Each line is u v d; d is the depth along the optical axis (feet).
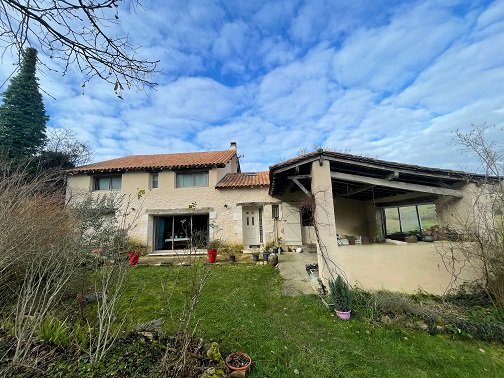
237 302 17.93
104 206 23.00
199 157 50.24
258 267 28.58
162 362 8.68
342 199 37.86
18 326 9.48
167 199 43.75
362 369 10.55
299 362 10.91
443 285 18.28
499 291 15.49
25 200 15.48
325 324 14.44
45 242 13.66
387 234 32.99
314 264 28.12
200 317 15.31
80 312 13.28
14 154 45.32
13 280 12.37
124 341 10.53
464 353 11.86
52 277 11.84
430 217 25.59
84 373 8.16
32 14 6.75
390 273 18.69
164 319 14.88
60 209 18.26
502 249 15.58
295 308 16.81
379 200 34.40
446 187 20.76
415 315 14.73
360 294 16.83
